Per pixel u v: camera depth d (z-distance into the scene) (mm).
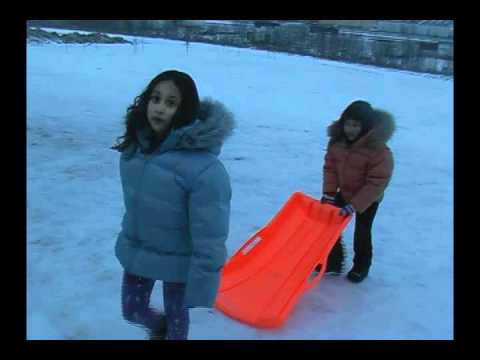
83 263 4039
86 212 5047
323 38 26859
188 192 2334
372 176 3627
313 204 4066
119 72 14820
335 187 3980
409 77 19938
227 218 2377
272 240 4055
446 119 11992
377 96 14664
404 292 3916
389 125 3602
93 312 3383
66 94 10867
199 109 2367
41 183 5727
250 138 8641
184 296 2586
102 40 23203
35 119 8508
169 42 25625
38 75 12938
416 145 9336
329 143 3895
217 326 3266
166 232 2432
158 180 2352
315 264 3582
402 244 4891
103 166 6480
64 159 6625
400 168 7711
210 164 2326
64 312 3365
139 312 2689
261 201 5812
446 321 3535
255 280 3705
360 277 3979
